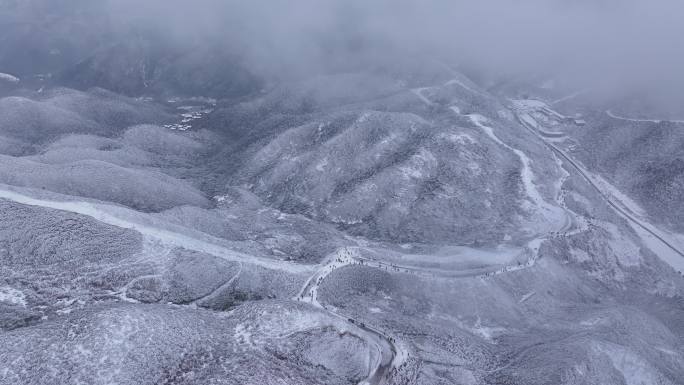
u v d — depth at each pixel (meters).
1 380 79.50
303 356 97.12
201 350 92.50
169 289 115.50
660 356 121.00
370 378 98.56
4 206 121.62
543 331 129.12
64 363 83.31
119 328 90.06
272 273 131.38
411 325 119.00
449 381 101.31
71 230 119.56
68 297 104.56
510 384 103.81
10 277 106.31
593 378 103.62
